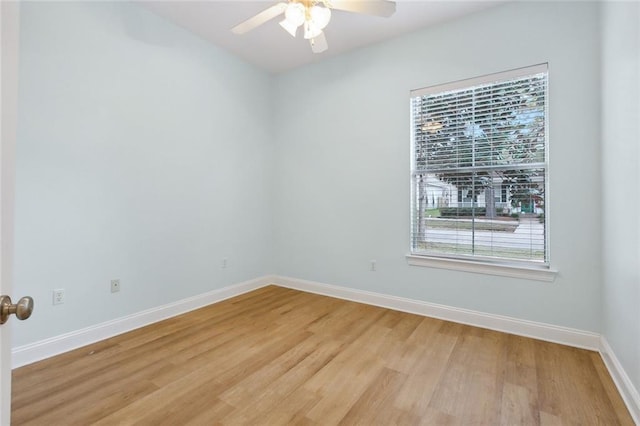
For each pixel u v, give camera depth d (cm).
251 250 389
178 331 265
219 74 344
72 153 231
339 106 358
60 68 224
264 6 271
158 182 288
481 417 162
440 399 175
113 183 256
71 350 229
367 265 341
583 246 235
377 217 333
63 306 228
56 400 172
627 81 172
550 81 244
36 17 212
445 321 289
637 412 156
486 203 278
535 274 251
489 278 272
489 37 268
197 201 324
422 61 302
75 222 234
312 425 155
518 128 262
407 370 205
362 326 277
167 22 293
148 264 281
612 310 201
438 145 300
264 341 247
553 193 245
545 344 241
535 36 249
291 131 399
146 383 189
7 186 67
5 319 66
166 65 293
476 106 279
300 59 370
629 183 170
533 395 179
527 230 261
